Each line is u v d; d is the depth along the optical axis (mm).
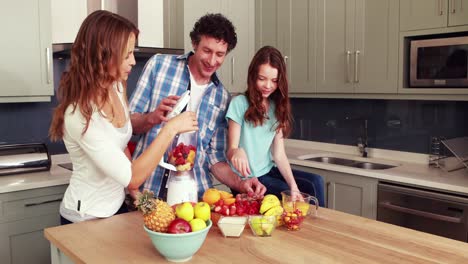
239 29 3682
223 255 1263
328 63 3264
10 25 2625
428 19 2666
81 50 1412
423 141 3152
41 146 2863
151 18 3324
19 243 2531
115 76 1455
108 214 1605
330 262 1210
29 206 2545
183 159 1572
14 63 2658
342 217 1630
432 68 2664
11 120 2980
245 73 3773
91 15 1439
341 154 3590
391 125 3330
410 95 2828
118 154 1422
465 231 2410
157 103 2000
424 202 2578
